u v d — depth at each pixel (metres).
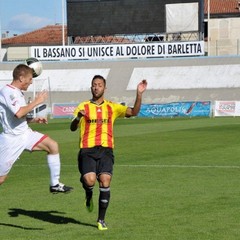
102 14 74.56
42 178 20.72
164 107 65.38
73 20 75.56
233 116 63.34
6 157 12.27
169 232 12.15
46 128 48.25
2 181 12.59
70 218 13.90
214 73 78.19
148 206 15.01
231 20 112.44
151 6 73.00
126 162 24.66
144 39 85.00
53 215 14.27
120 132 42.50
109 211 14.43
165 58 83.19
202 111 64.75
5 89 12.02
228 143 32.38
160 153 28.03
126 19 73.88
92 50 82.00
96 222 13.38
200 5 72.62
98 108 12.68
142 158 26.08
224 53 108.25
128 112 12.78
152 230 12.38
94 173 12.38
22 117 12.06
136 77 79.62
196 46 79.62
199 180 19.42
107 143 12.62
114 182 19.20
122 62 83.44
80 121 12.74
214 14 112.94
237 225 12.68
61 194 17.14
